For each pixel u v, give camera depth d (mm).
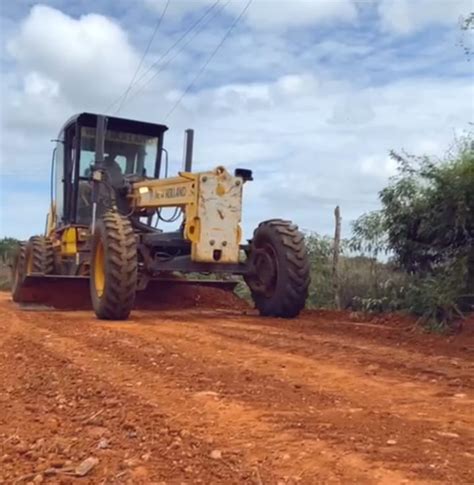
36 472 3752
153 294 13422
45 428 4609
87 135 13578
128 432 4473
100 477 3682
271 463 3842
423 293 9852
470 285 9586
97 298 10953
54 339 8633
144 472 3721
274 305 11234
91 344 8148
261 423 4645
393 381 6047
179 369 6535
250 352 7551
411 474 3629
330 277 12992
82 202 13555
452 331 8945
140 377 6188
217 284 12859
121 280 10562
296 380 6059
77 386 5848
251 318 11133
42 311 12656
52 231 15062
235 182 11250
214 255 11109
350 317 11016
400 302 10812
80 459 3965
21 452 4105
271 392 5574
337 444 4148
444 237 10586
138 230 12766
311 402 5250
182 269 11133
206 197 11070
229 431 4473
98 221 11234
